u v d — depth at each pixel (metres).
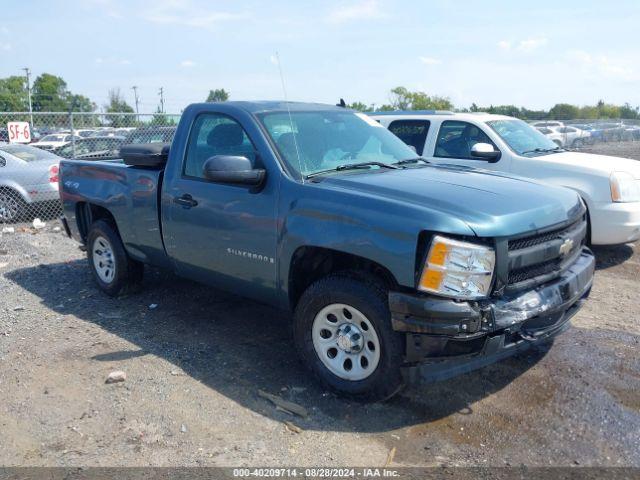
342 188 3.93
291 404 3.83
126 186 5.49
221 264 4.64
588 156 7.82
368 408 3.82
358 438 3.50
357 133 4.94
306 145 4.47
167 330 5.18
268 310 5.67
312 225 3.88
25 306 5.87
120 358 4.60
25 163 10.87
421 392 4.01
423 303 3.38
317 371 4.02
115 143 13.38
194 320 5.42
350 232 3.68
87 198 5.96
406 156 4.98
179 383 4.18
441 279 3.36
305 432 3.56
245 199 4.33
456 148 8.23
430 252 3.37
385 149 4.93
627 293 6.14
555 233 3.89
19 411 3.84
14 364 4.51
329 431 3.57
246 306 5.78
